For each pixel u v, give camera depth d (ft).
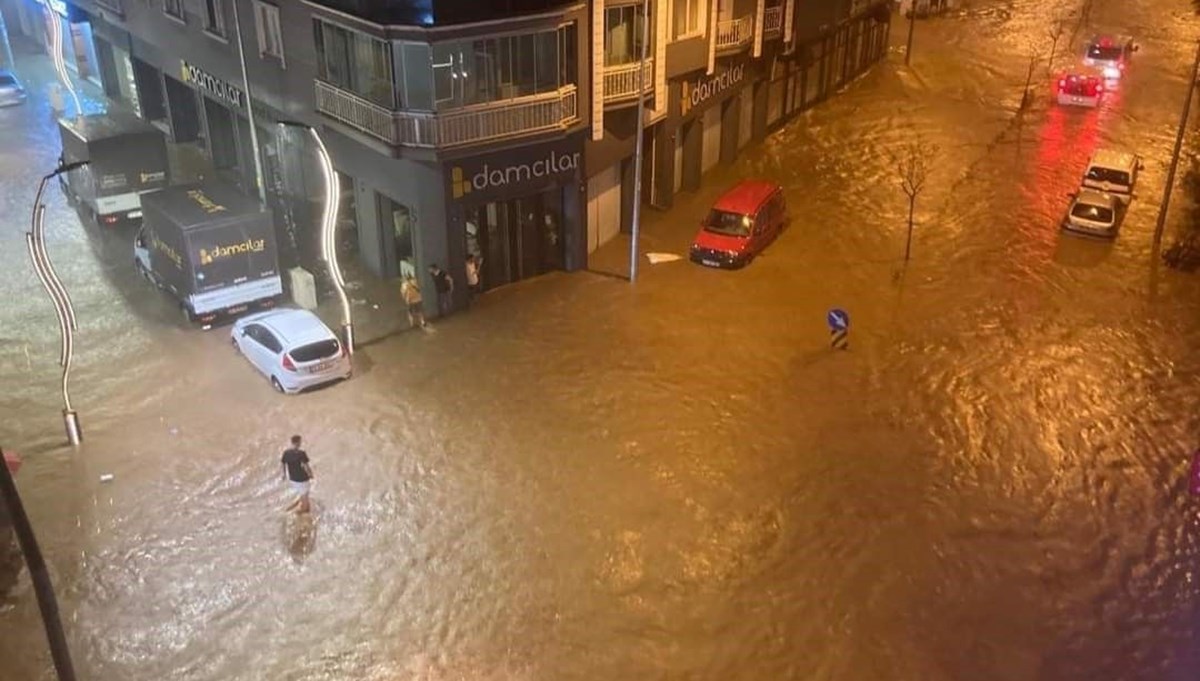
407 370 89.92
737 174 134.92
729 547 69.05
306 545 69.26
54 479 76.28
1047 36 207.21
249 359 91.35
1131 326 97.30
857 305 100.89
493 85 90.12
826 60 160.97
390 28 85.20
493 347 93.35
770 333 95.55
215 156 139.85
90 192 119.34
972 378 88.58
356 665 60.13
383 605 64.44
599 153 104.42
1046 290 104.12
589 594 65.10
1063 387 87.40
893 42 200.75
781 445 79.51
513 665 60.03
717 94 126.82
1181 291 104.22
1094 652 61.21
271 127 120.47
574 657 60.54
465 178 93.15
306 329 87.71
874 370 89.71
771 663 60.23
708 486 74.90
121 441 80.69
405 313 100.22
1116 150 143.84
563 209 104.01
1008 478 76.07
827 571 67.10
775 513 72.18
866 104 162.81
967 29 212.43
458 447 79.20
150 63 149.18
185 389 87.71
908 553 68.69
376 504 73.05
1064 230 117.29
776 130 150.51
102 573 67.15
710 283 105.09
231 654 60.95
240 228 96.02
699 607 64.18
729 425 81.92
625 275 106.73
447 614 63.72
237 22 111.34
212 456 78.59
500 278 104.22
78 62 182.09
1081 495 74.33
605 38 98.58
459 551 68.59
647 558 68.03
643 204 122.62
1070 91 163.73
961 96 168.35
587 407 84.23
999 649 61.31
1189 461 78.07
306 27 99.86
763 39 131.64
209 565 67.72
